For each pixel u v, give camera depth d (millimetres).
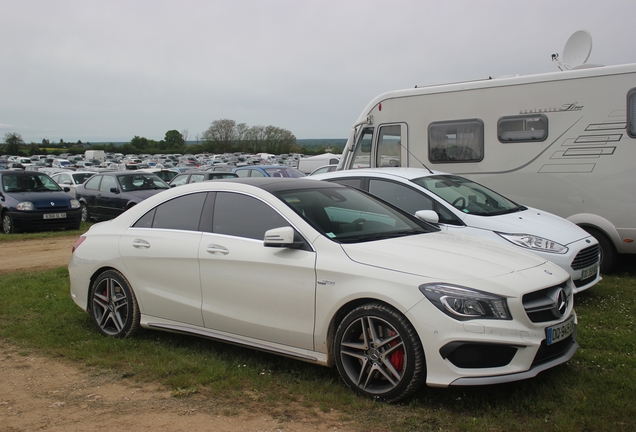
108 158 95125
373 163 10953
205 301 4922
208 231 5031
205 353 5059
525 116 9406
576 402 3830
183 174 18891
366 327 4035
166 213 5438
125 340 5496
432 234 4879
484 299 3721
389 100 10703
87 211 18094
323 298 4203
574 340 4238
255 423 3709
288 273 4387
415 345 3793
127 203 16438
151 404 4047
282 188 5047
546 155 9273
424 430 3547
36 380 4582
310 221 4578
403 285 3875
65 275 8930
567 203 9148
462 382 3648
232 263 4711
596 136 8867
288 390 4230
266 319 4527
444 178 8062
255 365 4750
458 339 3662
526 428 3529
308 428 3621
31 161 72812
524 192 9500
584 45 10008
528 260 4371
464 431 3502
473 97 9867
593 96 8867
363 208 5117
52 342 5500
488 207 7566
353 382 4078
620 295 7312
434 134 10266
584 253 6934
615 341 5137
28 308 6855
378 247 4273
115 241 5609
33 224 15383
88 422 3773
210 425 3691
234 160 68938
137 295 5414
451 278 3840
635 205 8641
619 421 3590
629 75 8609
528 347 3725
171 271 5141
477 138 9836
